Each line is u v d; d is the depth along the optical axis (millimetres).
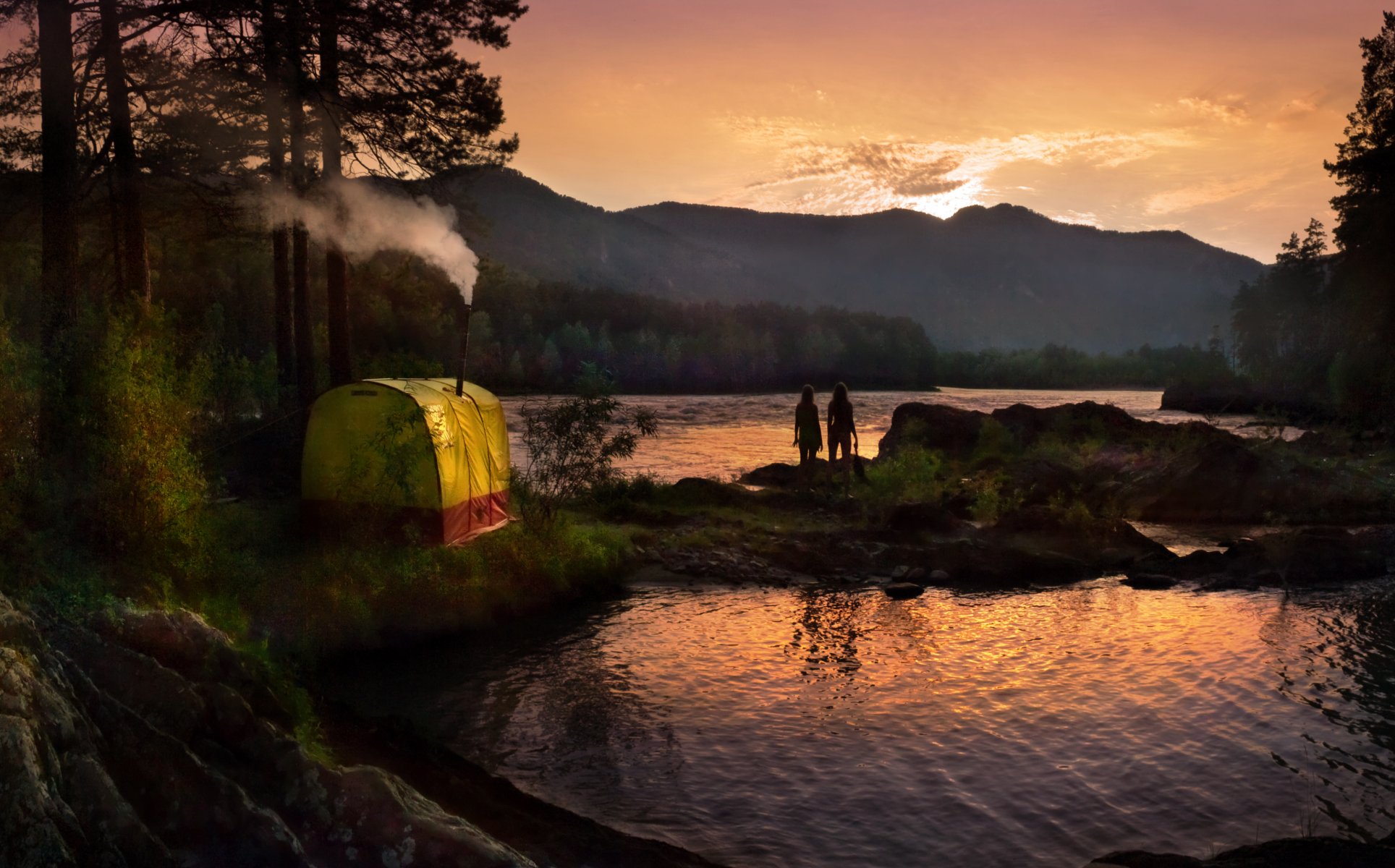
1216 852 5566
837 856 5562
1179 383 81562
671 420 57312
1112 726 7629
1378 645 9844
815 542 14781
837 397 19562
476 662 9422
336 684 8664
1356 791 6430
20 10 12398
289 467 16312
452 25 17375
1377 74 49719
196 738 4520
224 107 16641
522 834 5496
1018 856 5566
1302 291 114188
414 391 12039
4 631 4215
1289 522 17938
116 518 7668
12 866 3309
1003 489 20312
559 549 12547
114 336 8711
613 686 8680
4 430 7152
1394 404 38281
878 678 8867
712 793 6426
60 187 11586
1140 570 13531
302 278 17891
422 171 18156
